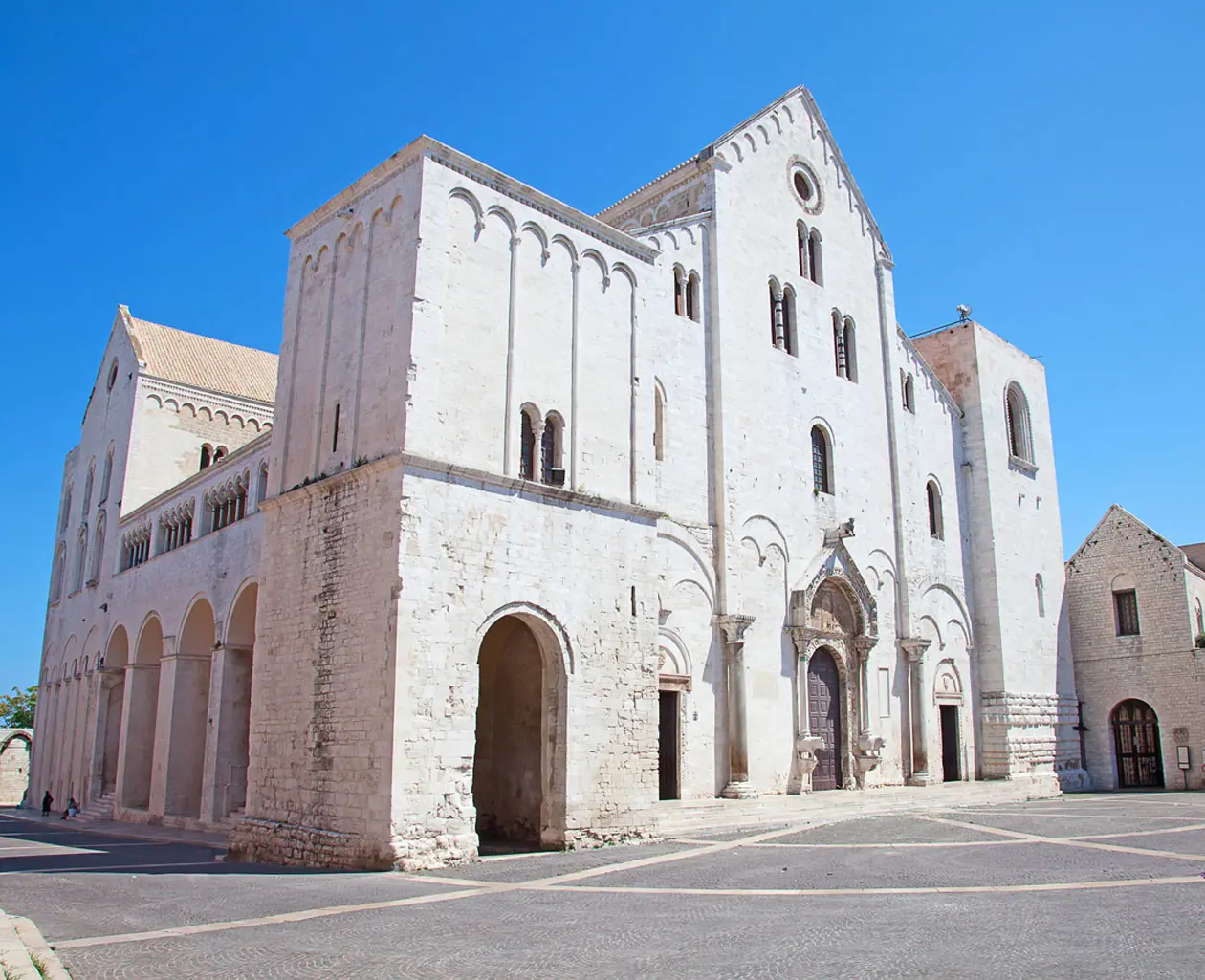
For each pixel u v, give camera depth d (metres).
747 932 12.35
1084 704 49.88
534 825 24.25
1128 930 12.23
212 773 32.34
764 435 34.34
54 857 23.50
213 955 11.23
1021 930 12.27
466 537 21.30
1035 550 47.25
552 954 11.21
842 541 35.97
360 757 19.98
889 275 42.62
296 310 25.92
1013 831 25.27
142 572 42.09
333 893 16.02
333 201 25.00
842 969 10.35
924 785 37.44
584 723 22.80
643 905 14.48
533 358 23.69
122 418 49.78
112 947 11.66
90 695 46.19
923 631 40.28
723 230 34.47
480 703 26.06
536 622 22.61
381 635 20.16
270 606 23.78
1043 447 49.75
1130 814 30.98
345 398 23.11
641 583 24.94
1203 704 45.97
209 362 53.44
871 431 39.81
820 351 37.97
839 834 24.75
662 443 30.62
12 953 9.98
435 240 22.17
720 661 31.09
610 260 26.22
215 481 36.78
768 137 37.69
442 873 18.44
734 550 31.91
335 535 22.14
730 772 30.33
